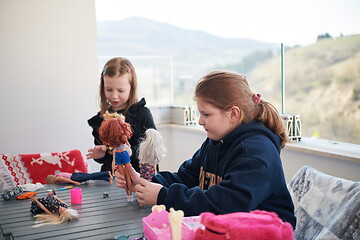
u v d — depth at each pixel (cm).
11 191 163
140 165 154
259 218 87
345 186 143
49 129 284
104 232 119
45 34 278
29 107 278
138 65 342
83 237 116
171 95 361
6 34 269
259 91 284
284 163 238
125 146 147
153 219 117
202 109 136
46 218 133
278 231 81
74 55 286
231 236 80
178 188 128
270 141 135
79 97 290
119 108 213
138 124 199
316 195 151
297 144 230
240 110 135
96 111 296
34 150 282
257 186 120
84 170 221
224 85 135
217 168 143
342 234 131
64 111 287
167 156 351
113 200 152
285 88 259
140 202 134
